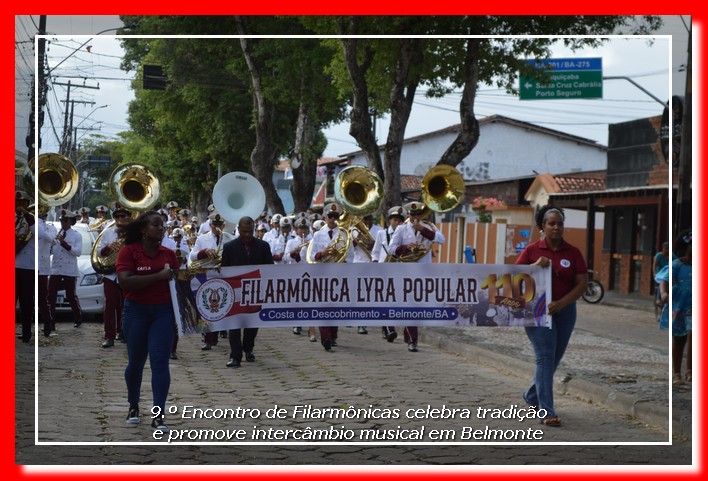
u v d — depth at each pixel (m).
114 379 11.06
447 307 10.05
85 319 17.81
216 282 9.67
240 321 9.79
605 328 18.66
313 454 7.73
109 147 41.44
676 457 7.81
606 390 10.27
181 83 36.97
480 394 10.61
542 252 9.33
